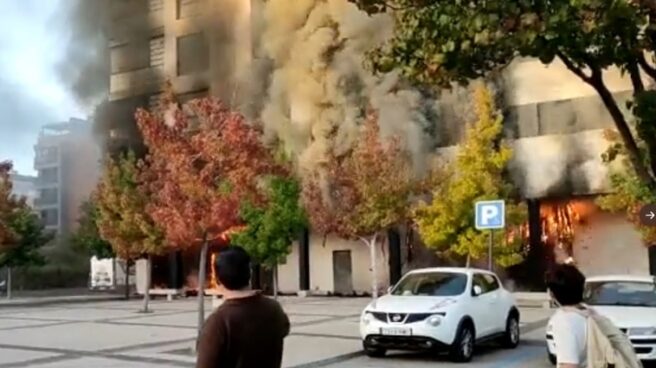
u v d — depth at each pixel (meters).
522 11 4.58
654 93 4.72
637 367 3.74
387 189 27.50
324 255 37.06
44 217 80.88
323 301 32.22
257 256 28.00
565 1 4.42
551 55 4.70
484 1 4.67
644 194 12.49
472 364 13.09
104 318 24.47
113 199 25.23
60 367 13.37
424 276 14.71
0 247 35.53
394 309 13.29
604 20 4.47
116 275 48.09
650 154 4.86
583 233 32.25
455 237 25.03
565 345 3.70
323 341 16.52
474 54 5.06
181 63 44.75
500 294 15.15
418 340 12.95
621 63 4.99
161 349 15.75
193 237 15.01
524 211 26.55
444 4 4.96
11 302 34.97
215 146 14.93
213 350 3.55
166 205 15.65
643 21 4.53
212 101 15.36
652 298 13.01
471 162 25.53
